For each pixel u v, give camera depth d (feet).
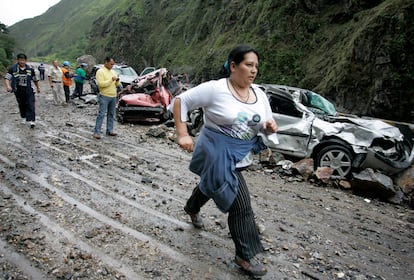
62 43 511.40
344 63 59.47
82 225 12.96
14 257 10.74
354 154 21.77
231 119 9.23
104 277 10.07
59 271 10.17
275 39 86.48
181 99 9.49
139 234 12.59
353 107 56.80
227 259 11.39
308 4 84.89
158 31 188.14
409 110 51.42
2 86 79.00
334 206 17.61
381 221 16.30
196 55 135.74
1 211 13.66
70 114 39.45
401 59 52.29
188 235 12.77
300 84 71.36
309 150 23.38
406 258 12.81
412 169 21.20
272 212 15.92
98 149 24.22
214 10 139.54
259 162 24.23
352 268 11.69
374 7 68.69
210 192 9.59
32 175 17.92
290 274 10.96
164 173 19.94
